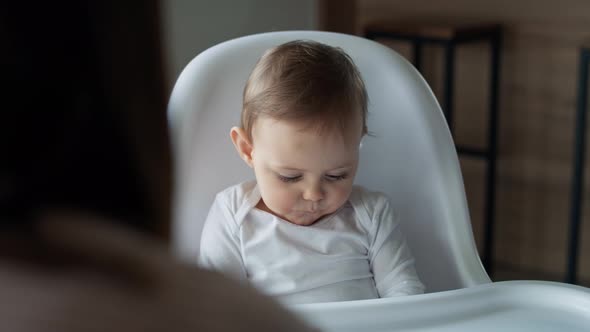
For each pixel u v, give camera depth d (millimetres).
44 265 252
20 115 244
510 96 2217
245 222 1070
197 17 2227
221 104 1074
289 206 1019
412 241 1102
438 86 2322
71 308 249
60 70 249
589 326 768
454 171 1068
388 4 2381
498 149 2273
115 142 261
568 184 2189
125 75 261
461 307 792
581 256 2199
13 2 243
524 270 2318
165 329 259
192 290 273
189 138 1047
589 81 2094
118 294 256
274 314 292
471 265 1032
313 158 979
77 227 259
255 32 2430
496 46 2156
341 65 1004
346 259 1064
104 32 256
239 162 1099
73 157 254
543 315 786
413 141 1085
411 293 1030
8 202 246
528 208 2273
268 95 980
